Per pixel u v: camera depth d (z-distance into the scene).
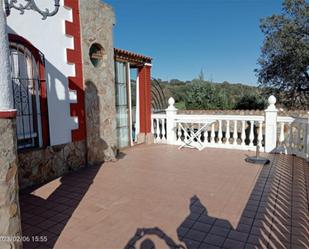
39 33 4.66
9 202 1.95
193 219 3.26
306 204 3.66
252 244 2.69
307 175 4.99
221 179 4.82
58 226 3.13
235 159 6.36
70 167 5.41
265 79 15.33
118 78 7.51
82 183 4.69
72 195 4.12
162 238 2.83
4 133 1.88
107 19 6.16
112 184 4.62
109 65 6.27
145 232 2.97
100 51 6.16
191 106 14.98
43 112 4.79
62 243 2.76
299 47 12.95
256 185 4.46
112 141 6.40
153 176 5.06
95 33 5.84
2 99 1.85
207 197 3.96
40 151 4.73
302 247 2.62
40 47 4.69
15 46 4.33
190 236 2.87
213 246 2.67
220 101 14.84
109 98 6.30
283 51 13.62
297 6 13.80
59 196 4.08
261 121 7.11
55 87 5.01
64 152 5.26
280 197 3.93
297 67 13.15
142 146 8.16
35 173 4.65
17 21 4.28
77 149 5.57
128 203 3.79
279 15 14.38
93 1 5.75
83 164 5.74
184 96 15.85
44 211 3.55
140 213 3.46
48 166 4.91
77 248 2.67
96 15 5.85
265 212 3.42
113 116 6.43
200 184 4.56
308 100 14.47
